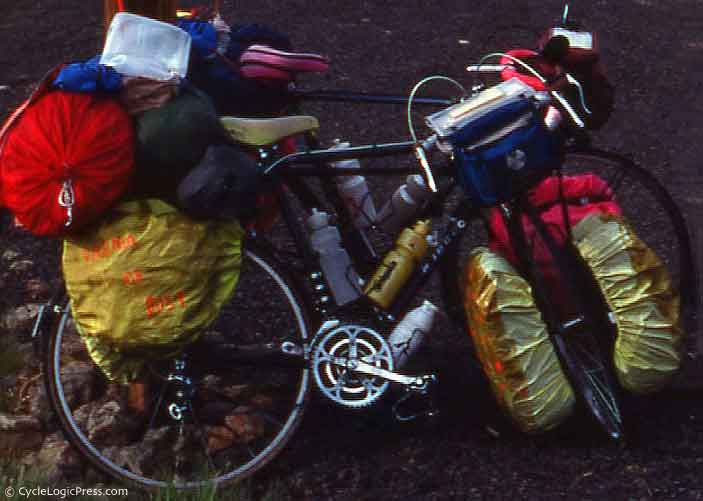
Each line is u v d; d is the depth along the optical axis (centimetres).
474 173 405
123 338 375
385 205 430
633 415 451
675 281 535
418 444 433
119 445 424
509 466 420
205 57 410
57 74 367
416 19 1016
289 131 397
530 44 951
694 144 732
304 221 591
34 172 355
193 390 410
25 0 1072
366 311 423
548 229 434
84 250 372
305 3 1060
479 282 417
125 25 367
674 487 405
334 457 425
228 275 386
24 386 455
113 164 356
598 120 462
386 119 778
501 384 419
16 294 544
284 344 412
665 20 1025
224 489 404
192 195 360
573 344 442
